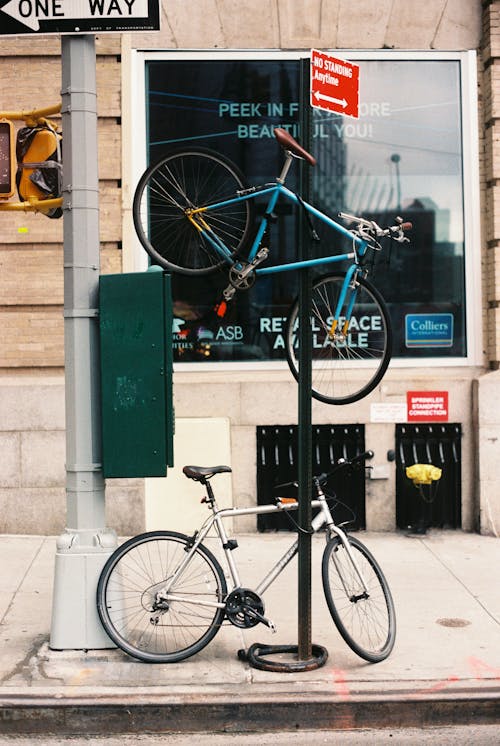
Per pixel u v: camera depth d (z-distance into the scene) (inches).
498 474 346.6
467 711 204.5
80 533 229.6
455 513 353.4
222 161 270.5
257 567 302.2
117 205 344.8
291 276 351.9
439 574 296.7
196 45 349.7
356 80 226.2
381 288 355.3
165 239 338.6
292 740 197.8
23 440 341.4
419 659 224.2
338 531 228.1
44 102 344.2
